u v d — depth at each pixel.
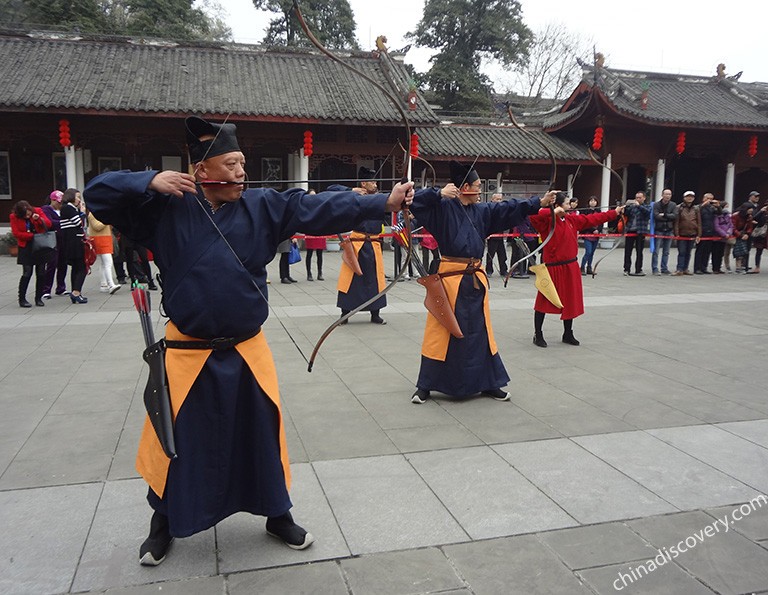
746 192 23.72
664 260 13.41
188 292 2.53
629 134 20.05
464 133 19.78
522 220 4.78
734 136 20.88
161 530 2.71
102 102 15.01
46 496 3.26
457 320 4.66
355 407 4.68
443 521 3.05
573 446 3.96
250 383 2.69
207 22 29.94
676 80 22.70
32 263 8.66
